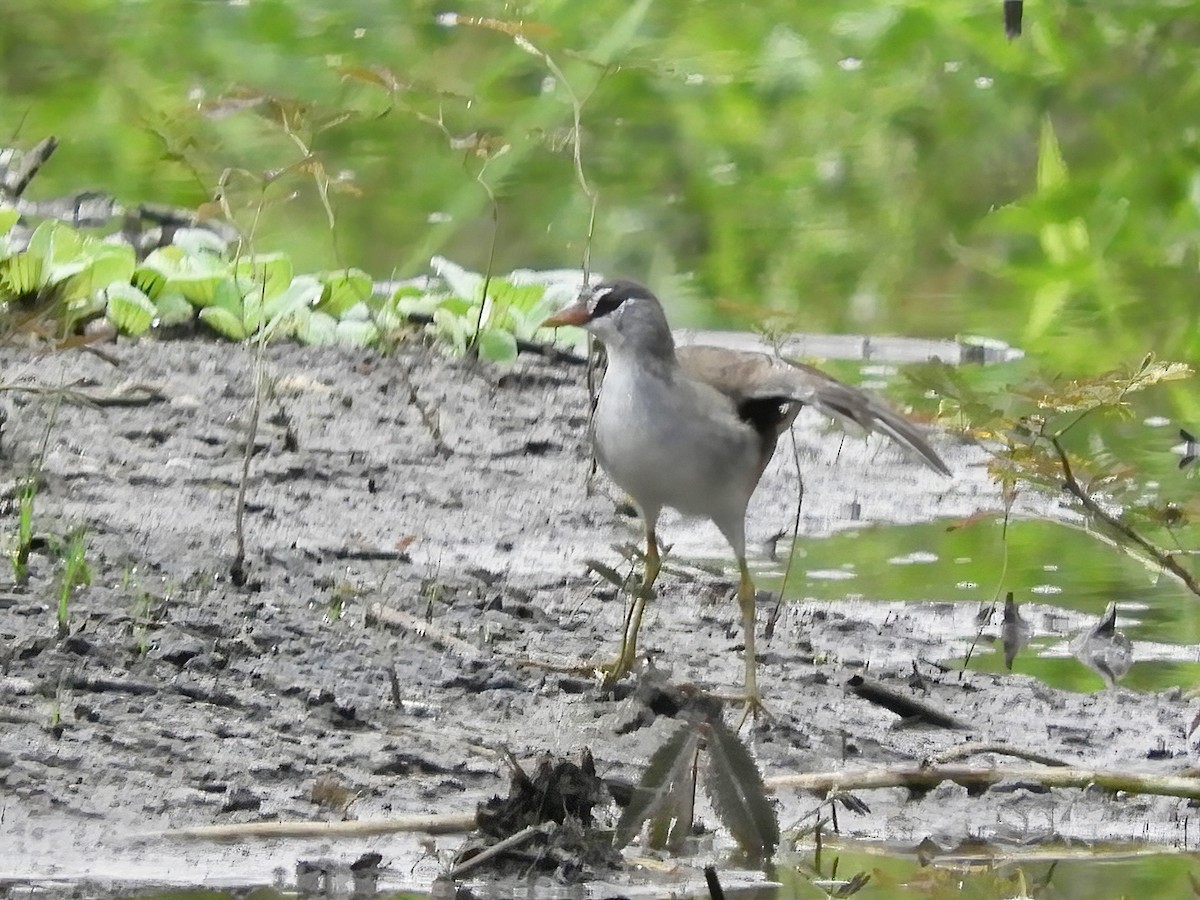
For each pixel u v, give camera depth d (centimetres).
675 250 1959
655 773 718
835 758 826
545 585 1030
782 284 1903
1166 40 1947
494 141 1357
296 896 648
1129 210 1822
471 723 816
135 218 1611
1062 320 1761
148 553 974
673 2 2098
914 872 710
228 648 849
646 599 881
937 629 1024
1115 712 905
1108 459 1190
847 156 2022
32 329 1186
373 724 801
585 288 926
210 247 1531
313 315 1480
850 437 1414
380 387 1382
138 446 1187
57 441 1172
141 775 729
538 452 1295
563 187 1956
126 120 1864
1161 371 963
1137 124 1900
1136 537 973
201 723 777
